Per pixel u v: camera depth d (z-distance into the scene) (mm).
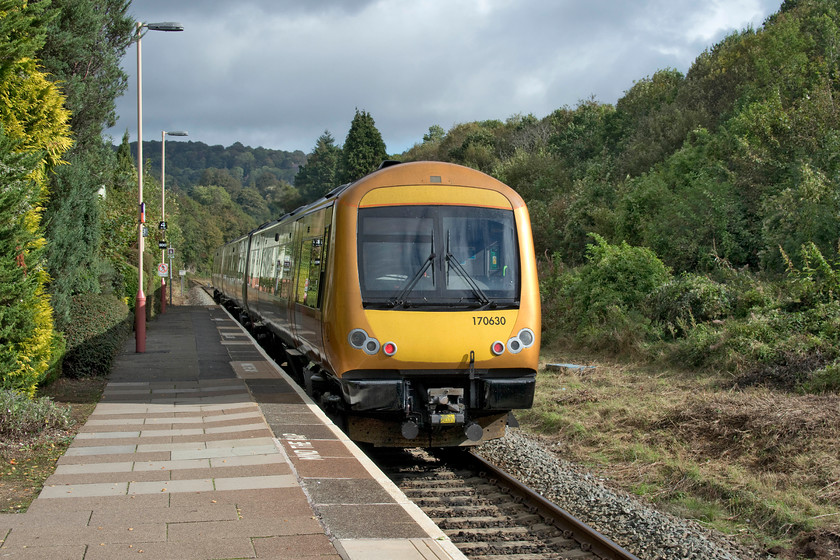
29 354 9039
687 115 28531
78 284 14586
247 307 22609
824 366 11352
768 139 19469
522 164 36625
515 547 6336
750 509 7422
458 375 8664
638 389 12648
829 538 6539
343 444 7711
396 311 8422
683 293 16375
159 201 40312
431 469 9062
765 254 17172
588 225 26156
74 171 11938
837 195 15562
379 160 68500
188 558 4477
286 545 4727
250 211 183625
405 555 4590
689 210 19922
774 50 26797
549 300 21375
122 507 5484
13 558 4418
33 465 6809
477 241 8836
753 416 9461
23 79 9711
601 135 38062
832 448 8414
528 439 10797
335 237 8812
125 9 13898
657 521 6992
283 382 12258
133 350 16922
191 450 7340
